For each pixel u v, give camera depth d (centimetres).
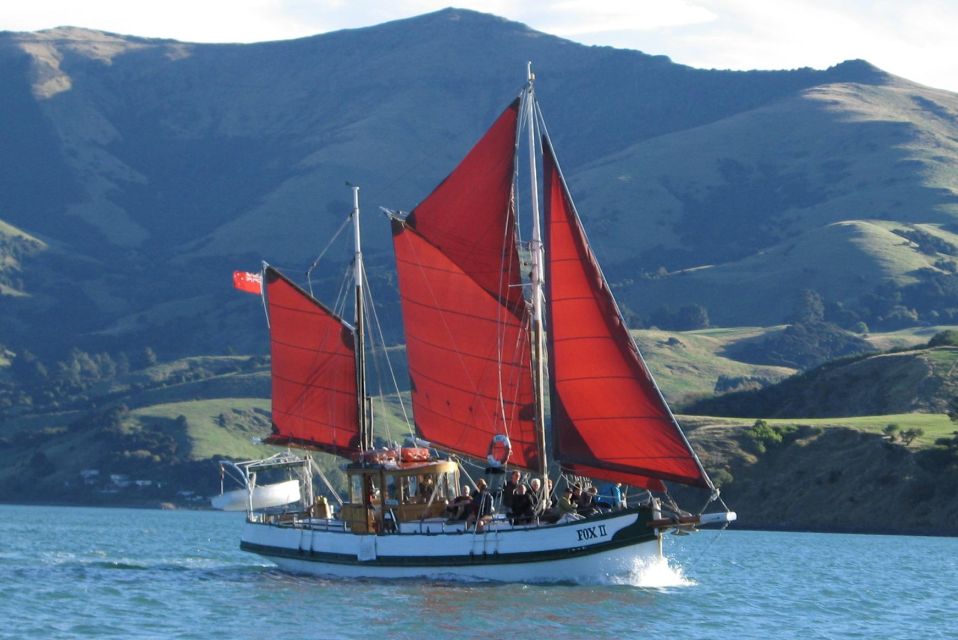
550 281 6831
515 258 7306
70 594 6862
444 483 7200
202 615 6041
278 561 7762
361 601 6306
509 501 6925
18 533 14738
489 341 7381
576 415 6794
